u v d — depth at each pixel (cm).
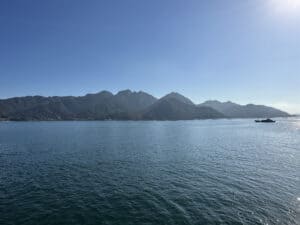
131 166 4606
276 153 6009
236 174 3888
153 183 3450
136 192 3059
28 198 2858
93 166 4622
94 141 9175
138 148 7156
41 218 2320
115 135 12169
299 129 16375
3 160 5262
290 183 3341
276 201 2656
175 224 2164
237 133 13088
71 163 4919
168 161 5078
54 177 3812
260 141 8931
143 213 2411
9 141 9194
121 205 2625
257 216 2281
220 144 8075
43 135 12250
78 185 3378
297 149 6706
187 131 15238
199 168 4372
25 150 6762
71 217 2338
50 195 2961
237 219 2228
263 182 3403
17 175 3944
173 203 2661
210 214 2350
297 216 2275
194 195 2908
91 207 2578
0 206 2612
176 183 3434
